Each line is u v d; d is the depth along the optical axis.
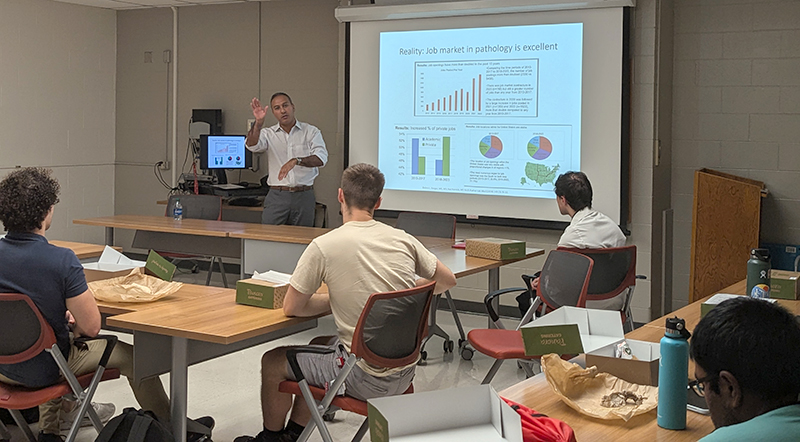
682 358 1.73
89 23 8.06
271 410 3.00
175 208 6.14
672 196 6.07
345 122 6.70
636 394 1.92
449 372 4.64
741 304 1.39
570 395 1.94
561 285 3.53
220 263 5.95
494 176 6.15
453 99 6.25
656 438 1.70
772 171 5.69
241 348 2.97
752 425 1.28
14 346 2.71
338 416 3.84
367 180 2.90
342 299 2.78
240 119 7.68
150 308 2.99
